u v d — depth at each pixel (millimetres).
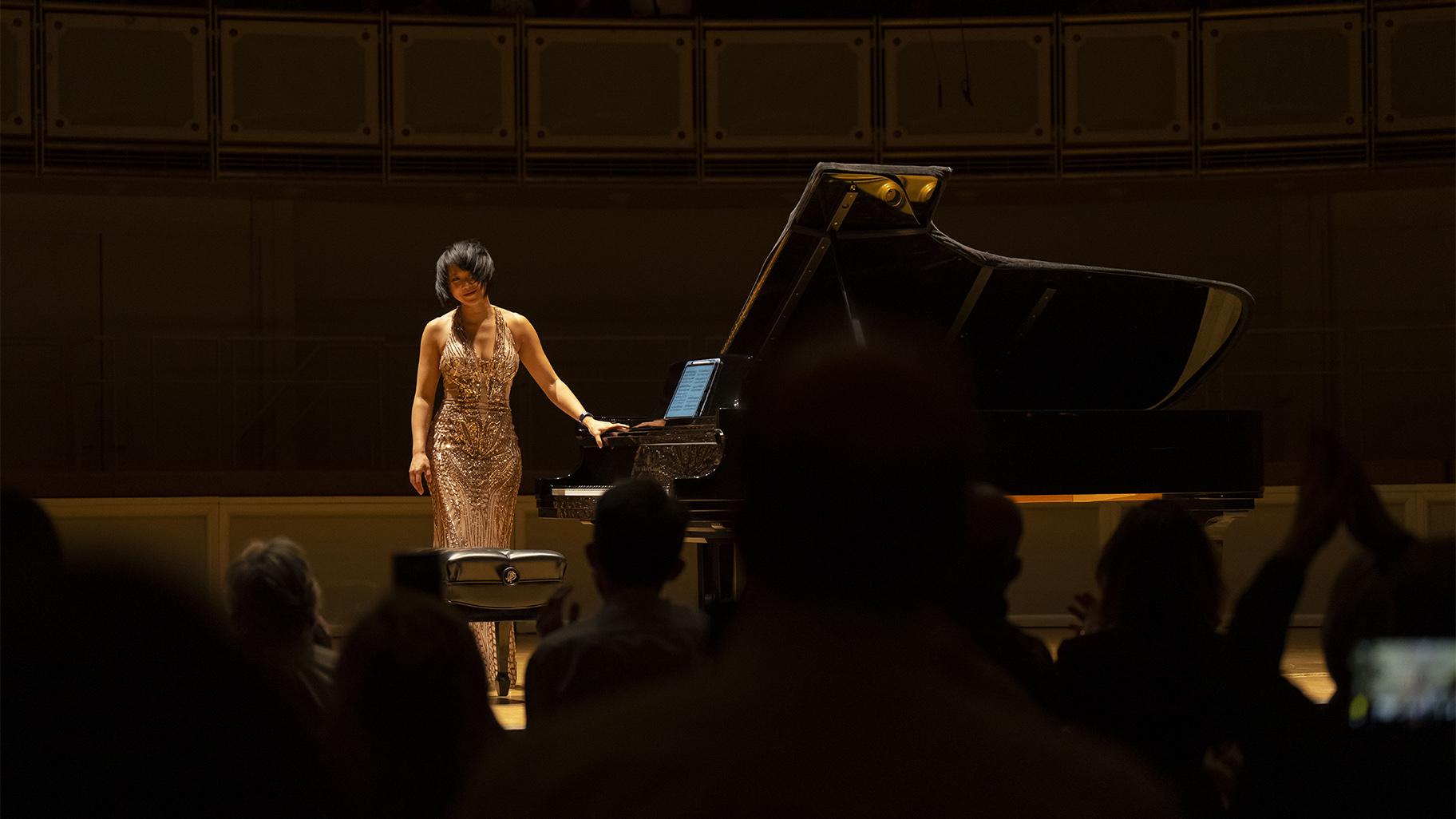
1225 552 12438
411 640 2812
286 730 1080
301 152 14445
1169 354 8070
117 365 15406
